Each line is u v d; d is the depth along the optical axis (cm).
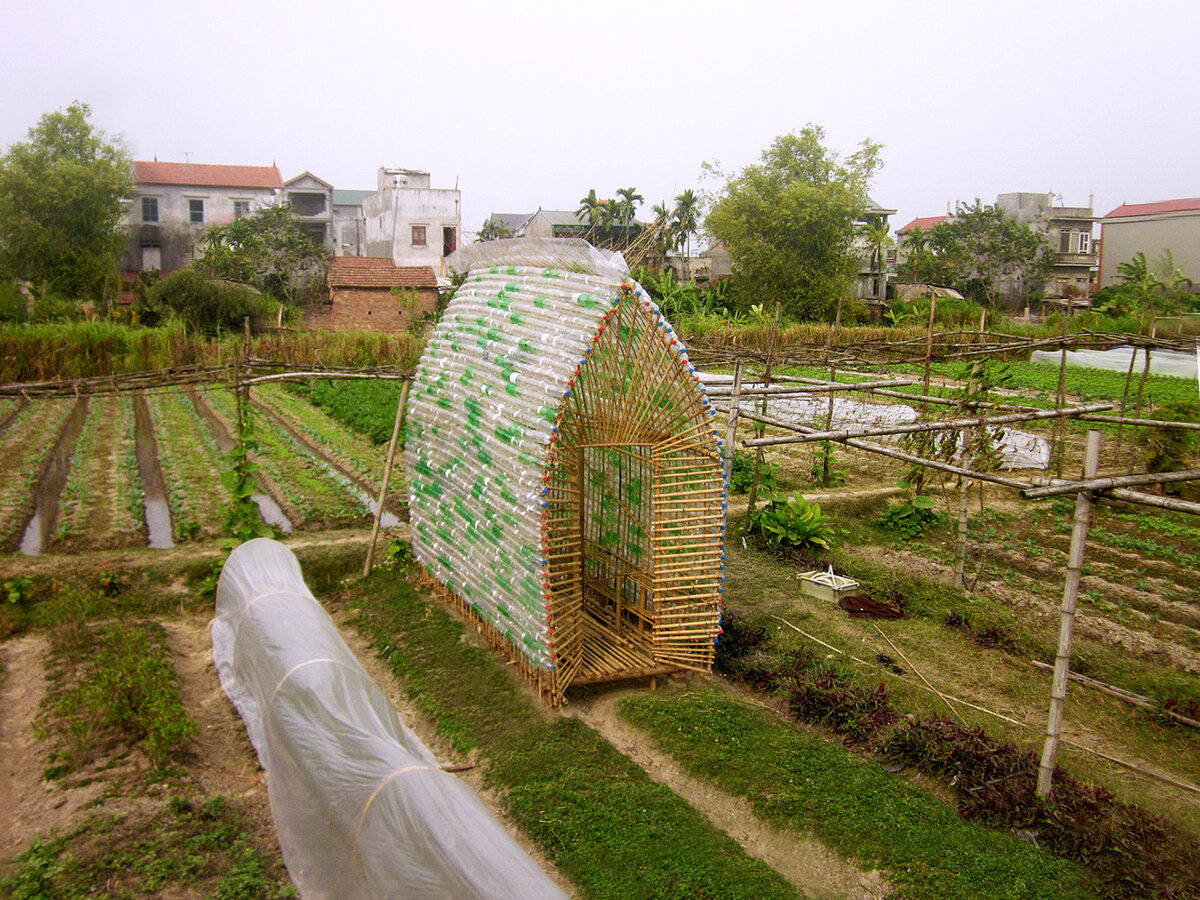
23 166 3888
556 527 891
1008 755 798
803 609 1179
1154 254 5281
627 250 1484
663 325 881
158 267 5053
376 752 632
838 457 2030
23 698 935
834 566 1327
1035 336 3781
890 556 1410
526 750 840
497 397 969
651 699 927
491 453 971
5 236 3862
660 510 945
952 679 993
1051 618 1161
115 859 670
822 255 4778
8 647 1059
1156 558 1420
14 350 2634
